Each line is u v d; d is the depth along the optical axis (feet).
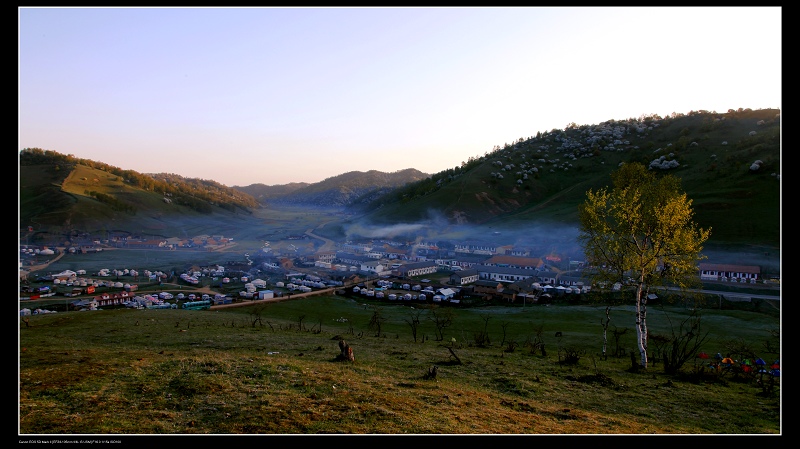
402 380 79.92
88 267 552.41
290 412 55.21
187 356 90.38
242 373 73.87
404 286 412.77
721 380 96.48
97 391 61.72
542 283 405.80
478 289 370.73
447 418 56.39
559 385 86.07
